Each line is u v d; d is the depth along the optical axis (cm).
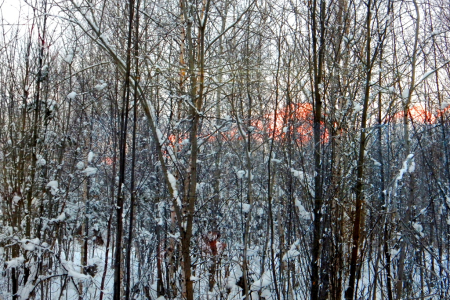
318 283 415
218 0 482
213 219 632
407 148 442
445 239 578
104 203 835
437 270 592
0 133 543
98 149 791
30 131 511
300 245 471
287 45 480
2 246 570
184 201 505
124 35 435
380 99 463
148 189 677
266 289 524
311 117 474
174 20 518
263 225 646
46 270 601
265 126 564
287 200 523
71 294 692
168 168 594
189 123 578
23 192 511
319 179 416
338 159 465
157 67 411
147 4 489
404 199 516
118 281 416
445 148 513
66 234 704
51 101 535
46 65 500
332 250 432
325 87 434
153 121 444
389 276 469
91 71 609
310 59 432
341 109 463
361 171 420
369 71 408
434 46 495
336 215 445
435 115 518
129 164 686
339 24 455
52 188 526
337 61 455
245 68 453
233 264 632
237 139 642
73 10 393
